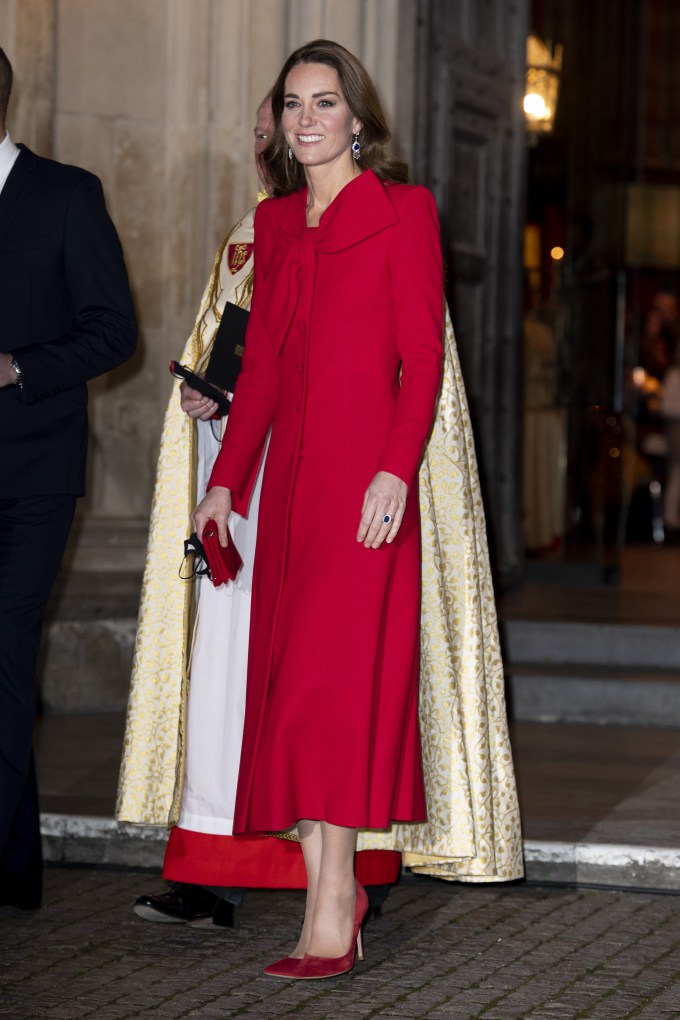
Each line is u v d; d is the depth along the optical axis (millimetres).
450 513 4848
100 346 4727
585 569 11953
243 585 4875
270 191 4906
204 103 8344
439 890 5453
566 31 12203
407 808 4430
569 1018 4102
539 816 6004
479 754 4859
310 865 4520
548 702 8406
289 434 4402
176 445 5090
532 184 12250
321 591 4312
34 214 4758
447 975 4473
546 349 12148
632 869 5473
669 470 18172
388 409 4348
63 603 8125
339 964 4402
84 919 5004
